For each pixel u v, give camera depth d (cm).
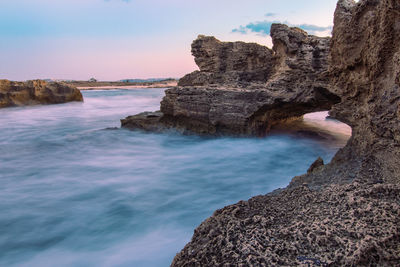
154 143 1321
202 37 1609
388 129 470
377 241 272
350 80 642
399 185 377
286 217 361
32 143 1393
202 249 318
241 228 340
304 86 1101
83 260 489
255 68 1514
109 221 614
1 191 785
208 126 1303
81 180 870
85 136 1438
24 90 2836
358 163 508
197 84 1579
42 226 598
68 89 3158
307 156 1082
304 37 1184
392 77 489
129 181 859
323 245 287
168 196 742
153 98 4284
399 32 481
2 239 555
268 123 1335
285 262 269
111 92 6394
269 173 920
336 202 373
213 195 746
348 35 618
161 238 544
